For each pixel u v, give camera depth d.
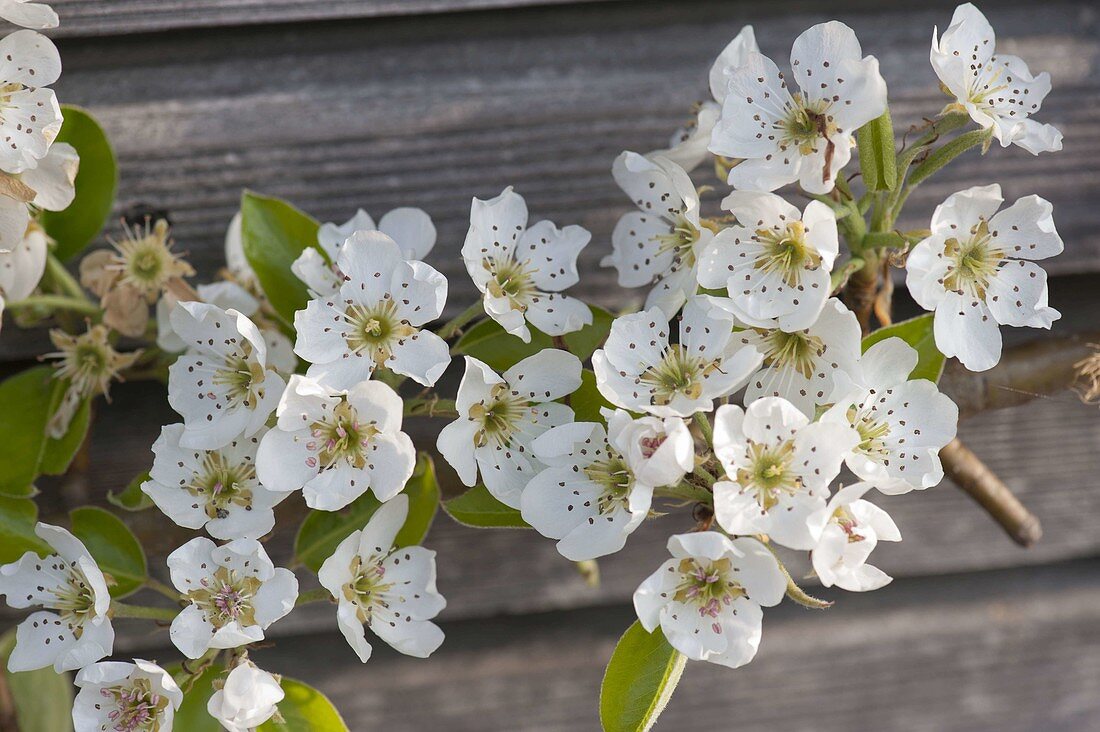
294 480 0.66
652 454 0.64
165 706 0.66
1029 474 0.82
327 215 0.76
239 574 0.66
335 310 0.66
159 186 0.75
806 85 0.66
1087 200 0.78
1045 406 0.82
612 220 0.77
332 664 0.82
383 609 0.68
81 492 0.76
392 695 0.83
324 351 0.66
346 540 0.67
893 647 0.85
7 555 0.70
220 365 0.67
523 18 0.76
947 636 0.85
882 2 0.77
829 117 0.66
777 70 0.66
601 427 0.66
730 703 0.84
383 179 0.76
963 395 0.73
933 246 0.66
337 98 0.76
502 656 0.83
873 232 0.69
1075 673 0.85
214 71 0.75
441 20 0.76
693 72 0.77
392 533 0.68
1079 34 0.78
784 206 0.65
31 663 0.67
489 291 0.67
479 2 0.75
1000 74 0.68
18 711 0.75
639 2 0.76
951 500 0.83
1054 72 0.77
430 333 0.66
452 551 0.81
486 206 0.68
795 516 0.64
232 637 0.65
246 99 0.75
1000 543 0.83
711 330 0.66
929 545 0.83
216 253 0.76
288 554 0.80
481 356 0.70
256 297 0.74
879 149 0.67
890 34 0.77
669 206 0.69
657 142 0.77
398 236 0.70
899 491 0.66
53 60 0.67
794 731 0.85
